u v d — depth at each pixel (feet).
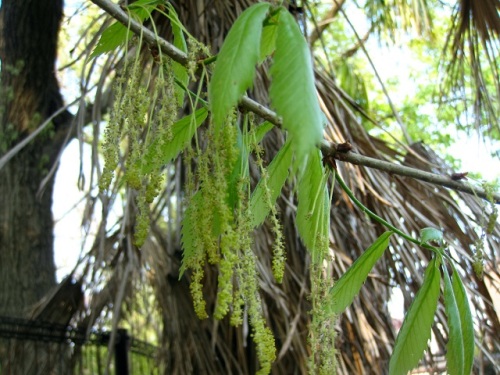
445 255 0.96
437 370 1.84
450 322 0.92
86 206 1.93
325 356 0.80
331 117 1.93
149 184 0.80
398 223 1.90
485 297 1.87
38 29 2.64
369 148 2.01
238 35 0.70
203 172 0.78
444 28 4.25
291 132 0.63
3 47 2.64
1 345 2.21
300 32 0.68
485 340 1.90
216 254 0.77
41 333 2.13
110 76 2.44
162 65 0.87
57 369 2.22
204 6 1.95
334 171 0.93
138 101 0.84
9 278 2.57
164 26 1.90
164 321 2.24
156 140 0.86
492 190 1.02
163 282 2.22
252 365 2.13
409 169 0.99
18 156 2.64
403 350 0.98
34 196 2.67
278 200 1.93
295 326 1.79
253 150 0.93
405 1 2.99
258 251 1.85
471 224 1.92
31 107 2.64
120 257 2.23
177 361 2.13
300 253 1.96
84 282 2.16
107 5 0.92
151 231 2.28
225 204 0.74
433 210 1.95
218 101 0.68
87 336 2.17
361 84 3.55
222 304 0.70
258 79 1.89
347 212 1.96
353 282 1.01
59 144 2.75
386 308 1.99
